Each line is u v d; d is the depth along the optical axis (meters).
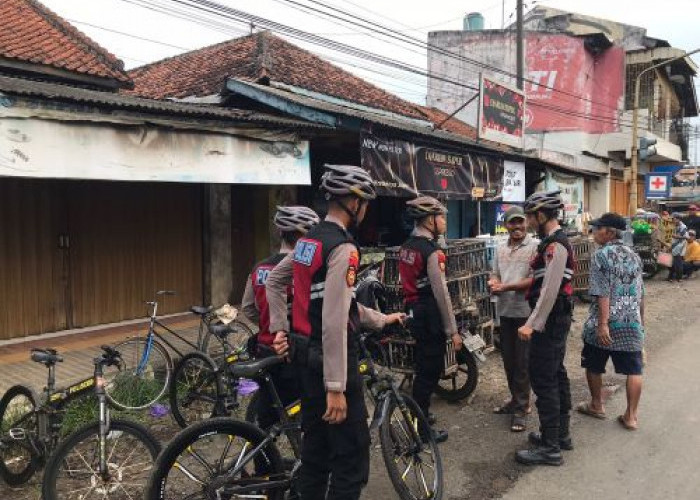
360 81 14.31
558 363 4.34
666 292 13.23
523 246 5.18
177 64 13.74
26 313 6.97
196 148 6.05
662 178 21.50
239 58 12.23
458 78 23.28
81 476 3.48
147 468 3.62
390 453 3.54
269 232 9.88
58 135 4.96
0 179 6.70
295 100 8.44
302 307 2.84
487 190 11.76
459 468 4.26
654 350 7.79
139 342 5.61
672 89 29.70
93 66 8.84
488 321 6.59
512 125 13.81
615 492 3.88
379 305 5.38
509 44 22.66
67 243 7.29
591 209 22.95
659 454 4.47
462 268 6.00
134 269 8.02
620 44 26.44
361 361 3.59
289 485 3.15
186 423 5.06
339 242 2.73
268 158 6.80
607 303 4.86
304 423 2.93
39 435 3.86
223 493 2.98
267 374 3.44
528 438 4.77
